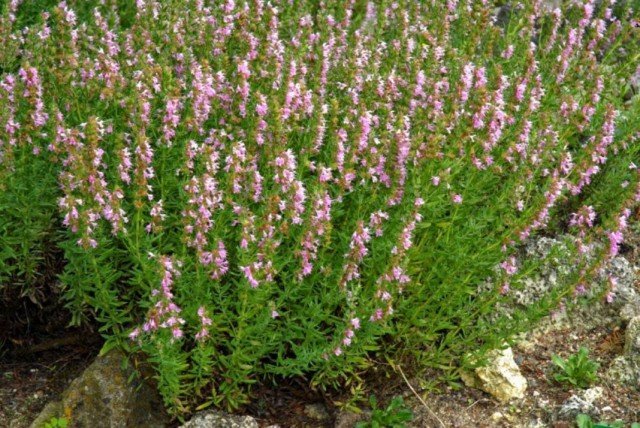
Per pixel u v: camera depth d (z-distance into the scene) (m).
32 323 0.78
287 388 0.75
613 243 0.68
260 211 0.68
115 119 0.73
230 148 0.70
